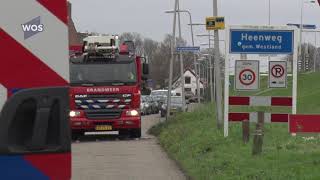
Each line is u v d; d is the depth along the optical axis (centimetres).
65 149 471
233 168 1536
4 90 462
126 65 3045
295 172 1373
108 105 3014
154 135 3566
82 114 2995
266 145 1914
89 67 3027
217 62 2864
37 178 468
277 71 2348
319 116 1573
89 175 1719
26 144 467
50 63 468
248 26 2327
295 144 1909
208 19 2853
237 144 2048
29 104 464
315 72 10400
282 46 2348
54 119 470
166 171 1797
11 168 465
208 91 10006
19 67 463
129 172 1783
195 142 2297
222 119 2984
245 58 2423
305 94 6850
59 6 469
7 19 461
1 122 461
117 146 2694
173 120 3912
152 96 9212
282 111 2623
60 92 468
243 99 2342
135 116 3038
